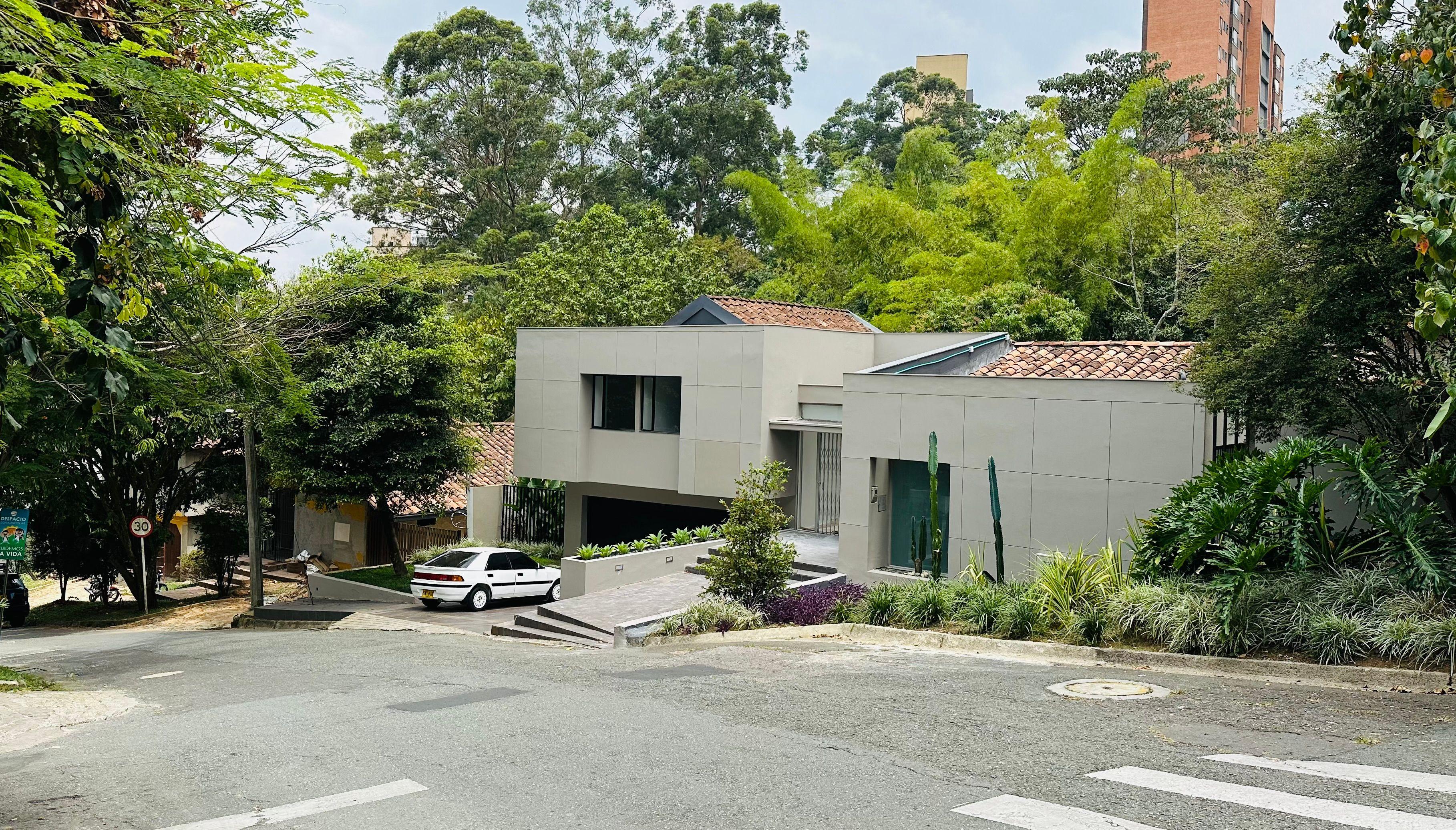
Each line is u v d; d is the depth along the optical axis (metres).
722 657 14.13
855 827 6.03
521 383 29.53
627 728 9.14
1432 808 5.98
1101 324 34.56
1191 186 34.44
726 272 48.22
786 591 18.61
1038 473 18.17
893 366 21.09
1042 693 10.17
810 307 30.59
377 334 27.11
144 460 28.83
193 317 14.53
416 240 55.81
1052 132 35.03
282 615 25.47
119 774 8.18
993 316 31.31
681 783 7.13
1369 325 12.40
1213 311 14.45
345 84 9.79
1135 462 17.22
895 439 19.88
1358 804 6.11
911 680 11.27
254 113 9.17
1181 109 47.16
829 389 25.27
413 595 25.48
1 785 8.01
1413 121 11.81
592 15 62.25
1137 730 8.36
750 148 58.25
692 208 59.28
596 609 20.17
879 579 19.88
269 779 7.75
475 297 47.06
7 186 7.88
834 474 25.56
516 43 57.41
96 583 32.62
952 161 44.81
